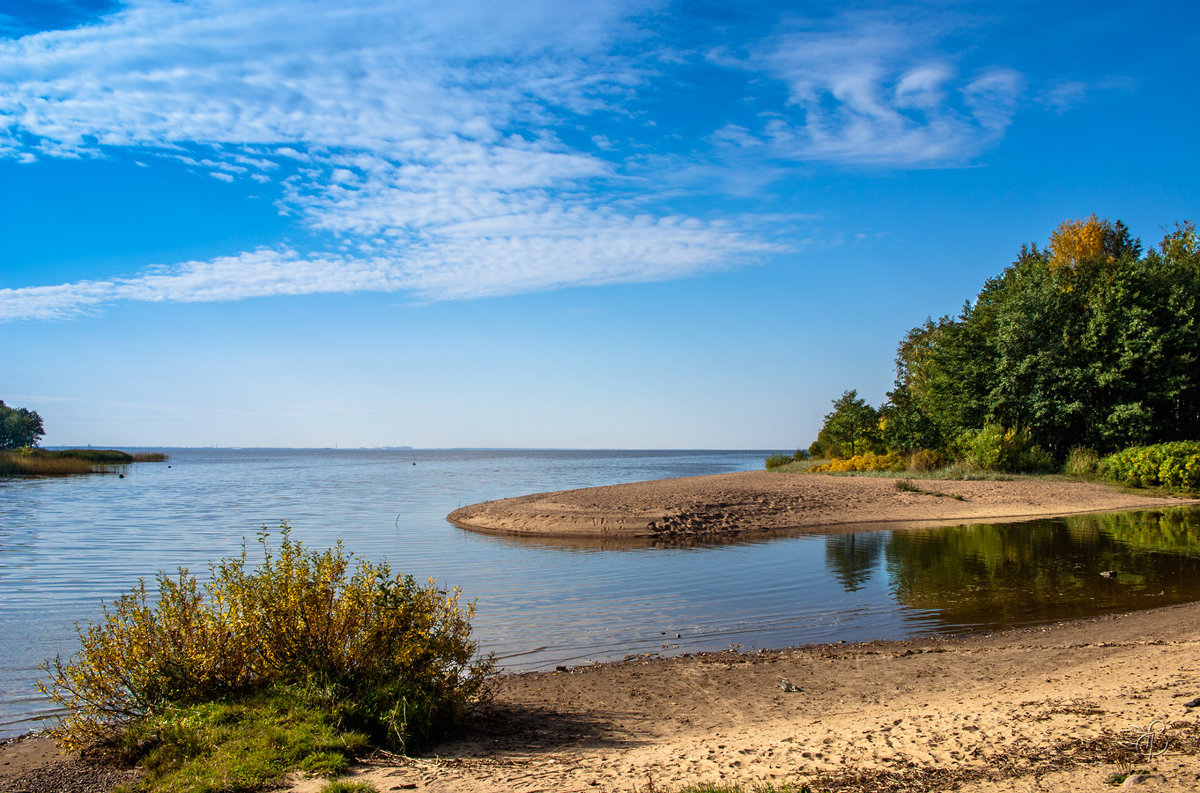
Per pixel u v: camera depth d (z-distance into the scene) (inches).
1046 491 1195.9
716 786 201.5
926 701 299.0
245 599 291.4
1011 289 1712.6
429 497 1632.6
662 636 448.1
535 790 205.5
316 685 274.7
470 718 300.5
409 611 289.6
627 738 273.9
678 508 1032.2
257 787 211.6
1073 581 564.4
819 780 202.2
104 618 485.7
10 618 486.0
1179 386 1379.2
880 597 536.1
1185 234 1701.5
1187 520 931.3
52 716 310.0
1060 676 316.2
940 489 1226.6
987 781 190.7
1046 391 1493.6
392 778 219.6
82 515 1194.6
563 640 439.5
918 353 2204.7
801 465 1934.1
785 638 439.2
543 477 2635.3
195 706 267.1
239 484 2194.9
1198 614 434.9
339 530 981.2
